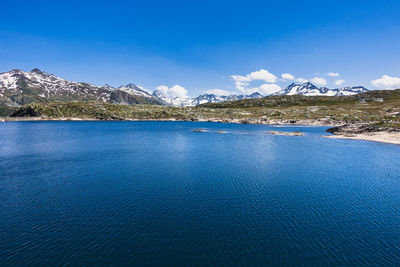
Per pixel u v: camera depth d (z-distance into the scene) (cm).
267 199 3547
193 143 9406
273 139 10681
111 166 5522
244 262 2119
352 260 2162
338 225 2784
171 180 4428
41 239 2461
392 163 5912
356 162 6006
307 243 2420
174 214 3033
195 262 2112
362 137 10894
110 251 2264
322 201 3478
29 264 2077
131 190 3884
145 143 9369
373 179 4566
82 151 7519
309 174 4891
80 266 2055
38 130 15112
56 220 2856
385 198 3603
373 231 2661
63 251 2262
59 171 5066
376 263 2125
